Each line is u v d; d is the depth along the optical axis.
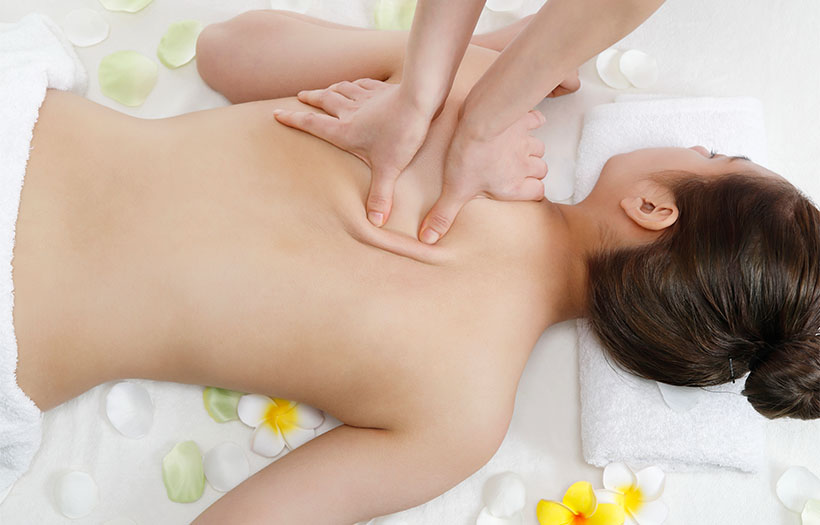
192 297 0.94
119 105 1.23
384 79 1.11
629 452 1.12
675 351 1.01
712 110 1.25
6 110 0.92
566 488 1.15
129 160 0.96
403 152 0.93
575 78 1.27
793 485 1.15
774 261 0.95
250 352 0.97
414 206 1.00
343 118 0.99
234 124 1.02
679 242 0.99
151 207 0.95
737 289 0.96
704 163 1.07
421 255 0.97
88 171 0.95
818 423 1.19
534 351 1.20
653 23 1.38
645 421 1.12
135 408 1.10
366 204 0.98
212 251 0.94
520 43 0.74
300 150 0.99
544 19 0.70
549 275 1.05
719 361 1.01
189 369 1.01
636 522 1.14
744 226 0.97
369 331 0.95
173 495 1.09
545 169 1.06
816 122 1.34
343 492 0.99
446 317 0.97
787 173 1.32
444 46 0.80
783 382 0.98
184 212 0.95
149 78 1.23
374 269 0.96
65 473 1.08
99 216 0.94
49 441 1.09
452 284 0.98
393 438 0.99
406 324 0.96
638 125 1.25
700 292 0.97
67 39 1.21
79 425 1.10
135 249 0.93
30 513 1.07
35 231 0.91
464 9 0.77
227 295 0.94
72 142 0.96
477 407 0.98
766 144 1.30
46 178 0.93
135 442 1.10
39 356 0.94
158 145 0.98
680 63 1.36
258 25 1.19
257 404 1.11
